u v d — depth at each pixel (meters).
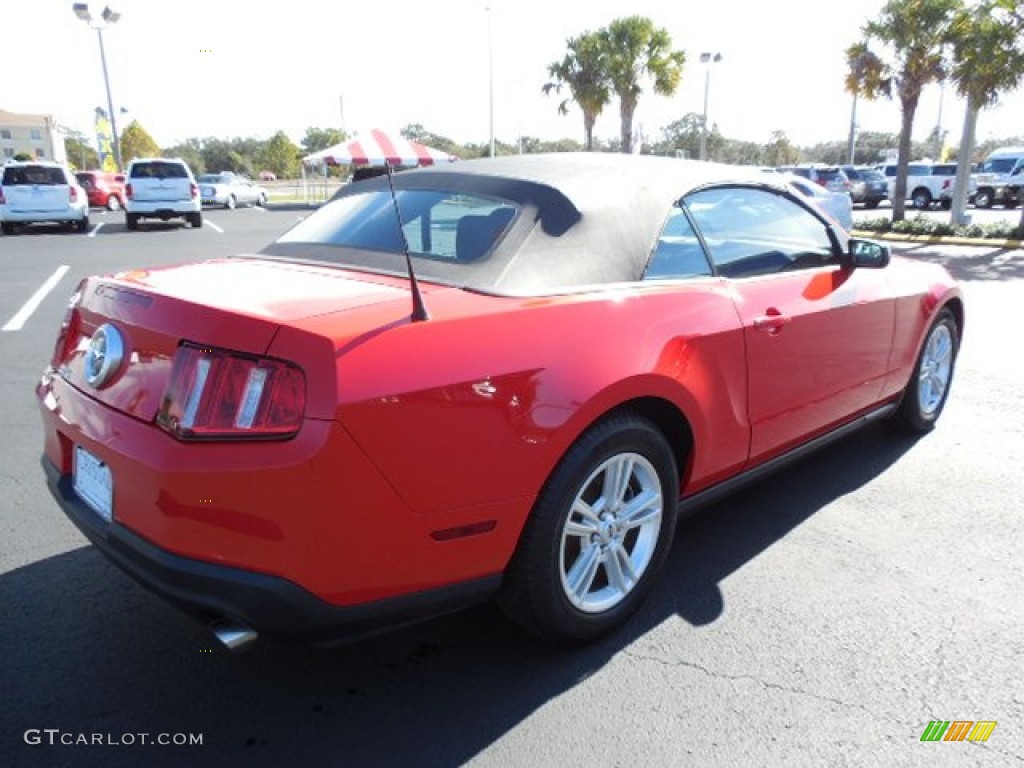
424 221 2.83
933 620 2.82
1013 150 28.56
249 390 1.96
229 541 1.95
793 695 2.43
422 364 2.07
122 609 2.86
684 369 2.70
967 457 4.33
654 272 2.83
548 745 2.21
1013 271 11.55
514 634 2.74
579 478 2.41
